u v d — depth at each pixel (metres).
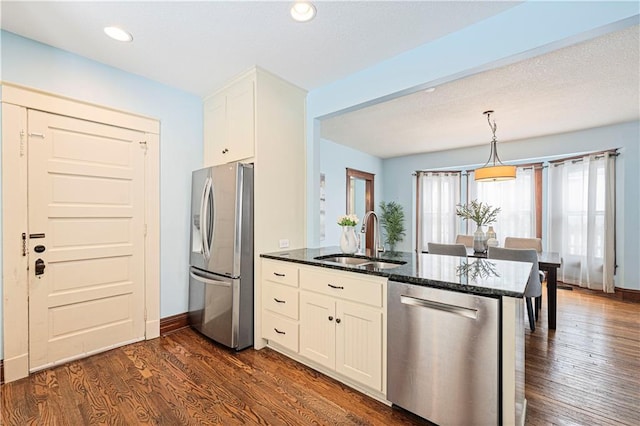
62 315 2.30
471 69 2.00
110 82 2.55
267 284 2.55
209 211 2.73
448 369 1.51
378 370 1.79
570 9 1.62
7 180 2.05
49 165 2.24
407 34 2.08
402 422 1.67
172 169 2.98
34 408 1.77
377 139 4.98
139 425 1.63
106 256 2.53
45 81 2.22
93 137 2.46
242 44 2.21
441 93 3.07
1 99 2.03
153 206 2.82
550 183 4.89
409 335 1.65
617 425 1.63
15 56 2.09
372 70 2.54
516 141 5.04
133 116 2.69
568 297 4.15
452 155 5.79
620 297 4.13
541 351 2.53
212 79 2.80
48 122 2.24
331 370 2.13
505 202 5.36
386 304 1.76
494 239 3.70
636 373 2.17
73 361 2.34
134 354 2.46
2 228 2.04
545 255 3.48
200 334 2.89
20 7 1.79
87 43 2.20
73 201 2.36
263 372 2.19
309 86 2.95
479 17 1.90
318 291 2.15
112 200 2.57
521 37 1.78
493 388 1.37
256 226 2.60
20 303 2.10
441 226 5.95
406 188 6.38
